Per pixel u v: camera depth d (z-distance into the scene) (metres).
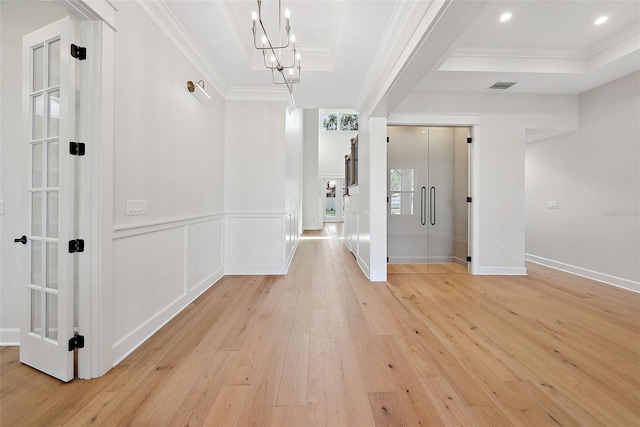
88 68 1.63
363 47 2.71
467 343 2.08
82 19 1.61
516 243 4.05
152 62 2.19
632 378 1.66
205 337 2.16
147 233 2.16
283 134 3.98
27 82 1.75
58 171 1.68
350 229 6.07
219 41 2.71
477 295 3.18
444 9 1.66
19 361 1.82
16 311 2.05
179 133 2.63
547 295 3.18
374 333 2.24
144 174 2.10
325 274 4.08
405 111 3.97
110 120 1.71
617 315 2.61
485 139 4.02
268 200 4.02
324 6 2.49
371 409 1.41
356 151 5.46
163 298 2.40
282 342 2.09
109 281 1.72
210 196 3.45
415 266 4.39
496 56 3.32
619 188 3.53
